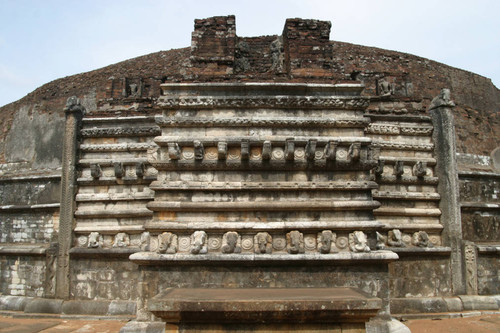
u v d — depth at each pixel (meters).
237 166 10.16
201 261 9.41
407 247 13.40
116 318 12.81
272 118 10.40
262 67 16.83
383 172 13.85
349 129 10.49
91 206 14.08
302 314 6.48
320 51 11.65
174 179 10.23
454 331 11.38
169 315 6.48
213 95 10.59
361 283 9.50
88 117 14.66
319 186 10.06
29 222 16.52
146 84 18.83
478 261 14.02
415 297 13.20
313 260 9.40
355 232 9.74
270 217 9.95
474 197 16.48
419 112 14.86
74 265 13.68
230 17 12.27
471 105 25.09
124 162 13.87
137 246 13.64
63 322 12.66
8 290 15.13
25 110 23.14
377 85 17.28
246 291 8.06
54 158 20.81
